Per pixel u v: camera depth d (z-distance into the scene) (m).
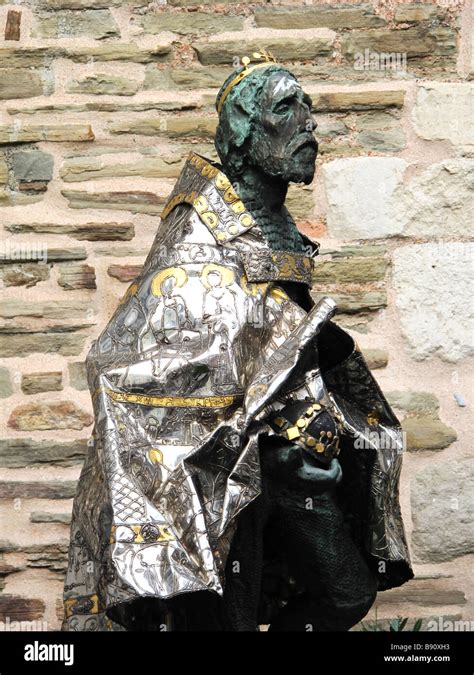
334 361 4.96
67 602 4.82
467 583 6.46
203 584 4.23
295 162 4.70
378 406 4.98
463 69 6.75
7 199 6.61
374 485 4.86
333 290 6.61
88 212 6.61
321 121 6.70
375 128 6.70
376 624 6.15
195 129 6.67
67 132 6.64
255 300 4.61
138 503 4.32
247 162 4.80
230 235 4.68
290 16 6.74
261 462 4.54
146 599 4.36
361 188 6.64
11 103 6.66
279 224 4.88
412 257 6.61
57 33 6.72
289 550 4.79
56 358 6.52
